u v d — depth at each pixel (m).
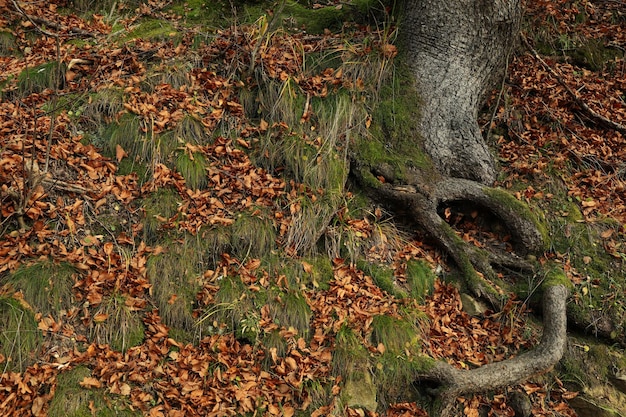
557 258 5.86
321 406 4.73
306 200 5.57
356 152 6.07
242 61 6.31
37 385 4.26
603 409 5.12
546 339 5.29
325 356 4.91
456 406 5.05
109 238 5.09
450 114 6.30
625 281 5.78
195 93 6.05
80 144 5.52
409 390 5.06
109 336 4.64
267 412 4.59
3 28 6.78
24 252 4.73
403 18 6.66
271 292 5.11
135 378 4.47
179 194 5.42
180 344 4.79
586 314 5.60
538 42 7.59
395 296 5.43
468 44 6.42
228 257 5.20
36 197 4.96
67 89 6.03
